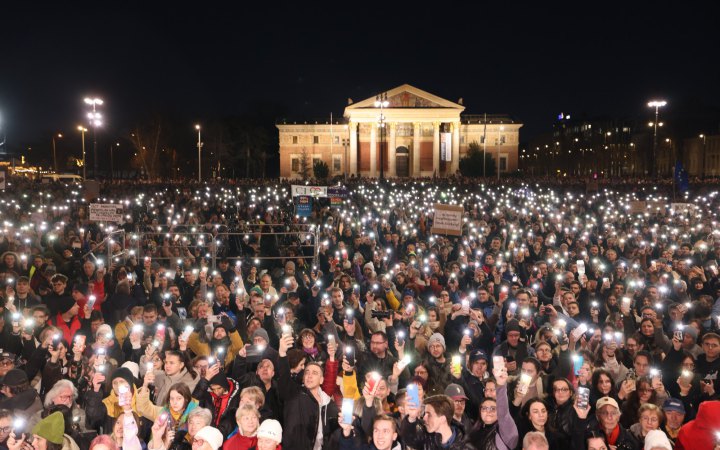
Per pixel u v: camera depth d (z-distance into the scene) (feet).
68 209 96.94
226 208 114.73
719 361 30.99
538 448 20.84
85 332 35.86
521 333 32.99
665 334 36.99
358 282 53.47
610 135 429.79
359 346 32.24
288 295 43.19
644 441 22.59
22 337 33.55
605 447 22.20
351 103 367.86
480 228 79.10
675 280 47.19
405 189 185.98
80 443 23.57
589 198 139.95
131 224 82.64
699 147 345.92
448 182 208.64
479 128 380.58
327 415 24.73
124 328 36.29
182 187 185.68
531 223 90.07
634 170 399.85
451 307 40.01
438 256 64.28
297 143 382.42
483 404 23.32
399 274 50.37
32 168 401.90
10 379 25.31
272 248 74.02
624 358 34.09
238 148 404.57
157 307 38.55
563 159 476.95
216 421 25.09
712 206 118.52
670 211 98.48
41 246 65.51
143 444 23.94
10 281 41.50
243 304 39.75
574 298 42.37
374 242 66.80
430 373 28.22
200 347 33.68
